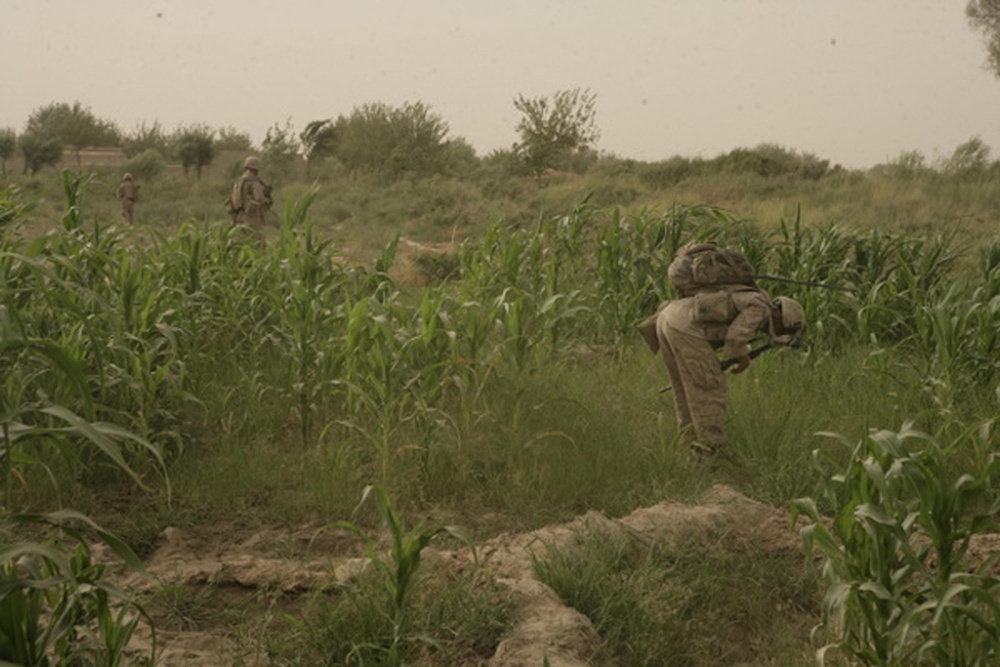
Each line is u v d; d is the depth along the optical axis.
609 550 4.62
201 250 8.66
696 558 4.68
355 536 5.29
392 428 6.40
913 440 6.34
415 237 25.69
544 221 10.91
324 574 4.40
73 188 8.29
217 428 6.71
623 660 3.88
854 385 7.74
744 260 6.50
